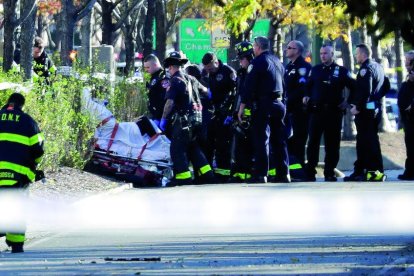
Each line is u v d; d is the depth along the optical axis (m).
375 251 30.45
